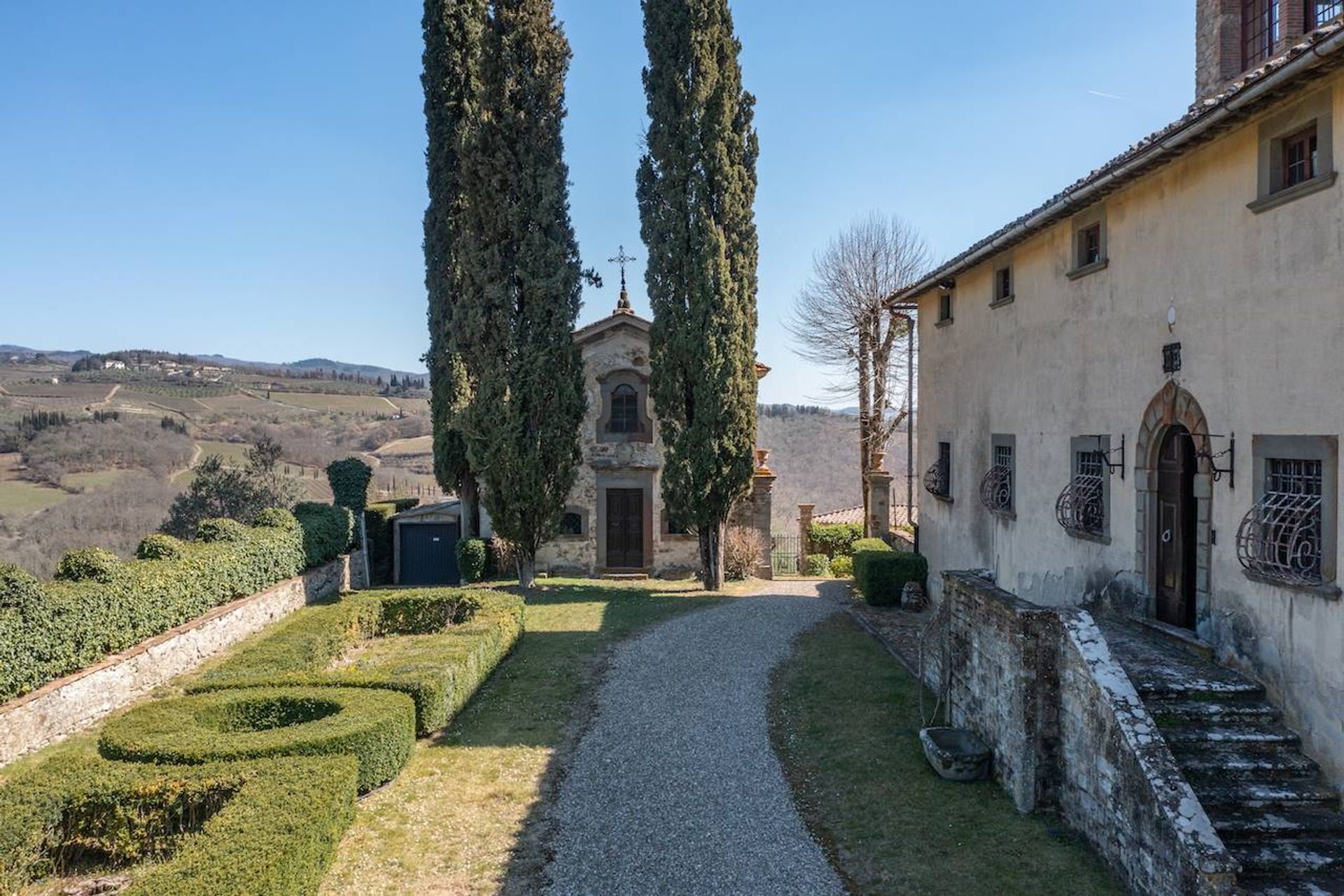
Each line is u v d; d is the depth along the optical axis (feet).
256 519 65.98
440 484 82.43
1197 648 29.22
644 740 36.19
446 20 77.97
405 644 53.57
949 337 55.47
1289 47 33.78
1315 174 24.82
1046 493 41.34
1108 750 24.11
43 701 36.40
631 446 83.82
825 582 78.74
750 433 71.67
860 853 25.90
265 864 20.15
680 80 67.67
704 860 26.05
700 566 80.18
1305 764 24.02
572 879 25.03
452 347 72.54
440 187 78.79
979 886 23.54
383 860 26.02
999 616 29.66
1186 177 30.14
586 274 73.87
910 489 88.94
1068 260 39.01
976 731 32.24
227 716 33.30
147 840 25.76
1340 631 23.16
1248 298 26.96
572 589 74.18
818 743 35.14
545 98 69.56
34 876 25.00
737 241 70.08
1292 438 25.09
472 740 36.45
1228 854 19.69
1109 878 23.65
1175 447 31.89
